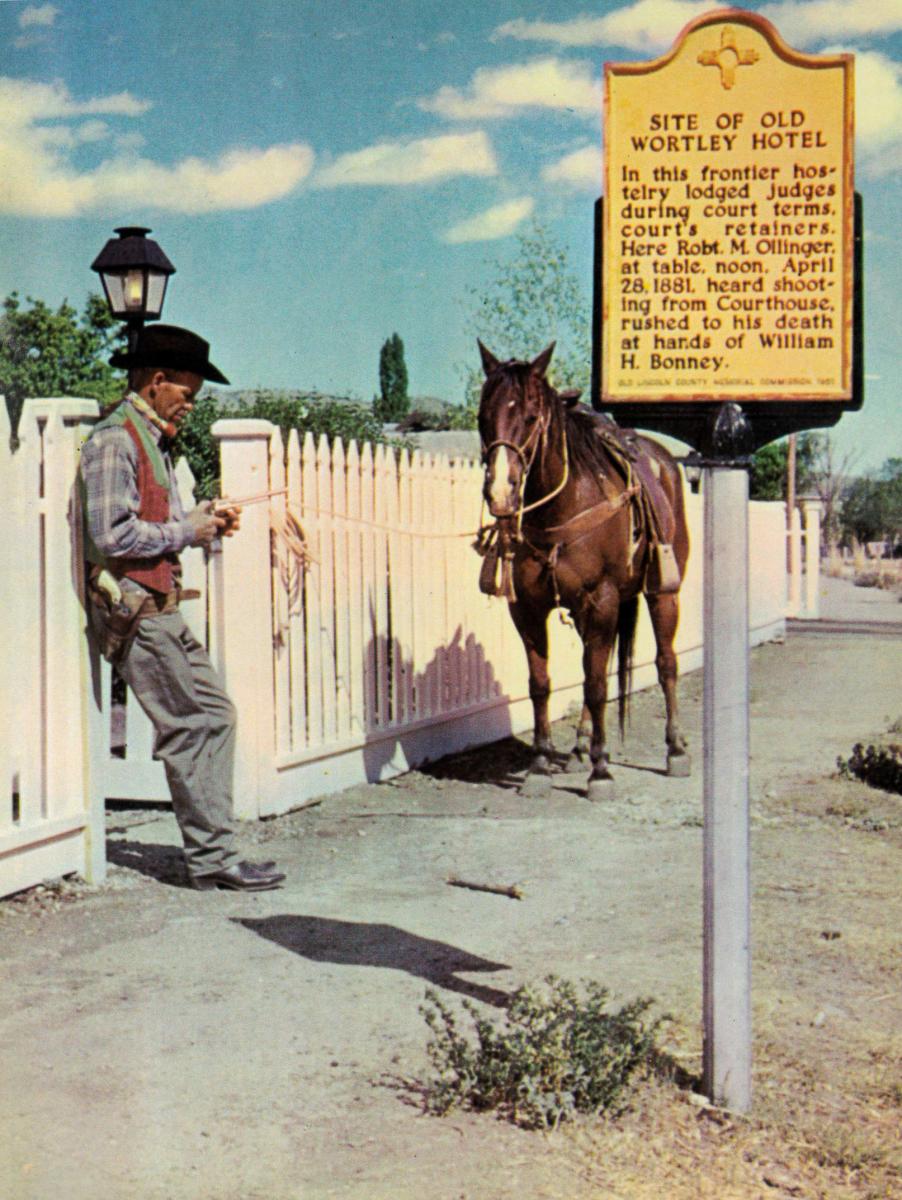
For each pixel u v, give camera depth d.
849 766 9.67
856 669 16.41
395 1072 4.37
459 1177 3.68
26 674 6.30
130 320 10.75
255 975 5.30
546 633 9.08
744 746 4.11
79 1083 4.27
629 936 5.84
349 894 6.52
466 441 28.48
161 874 6.82
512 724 11.59
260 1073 4.35
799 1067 4.48
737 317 4.03
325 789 8.78
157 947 5.66
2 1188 3.57
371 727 9.37
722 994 4.15
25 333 14.46
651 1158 3.82
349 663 9.07
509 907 6.31
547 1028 4.21
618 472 8.87
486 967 5.41
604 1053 4.18
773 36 4.00
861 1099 4.26
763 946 5.74
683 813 8.41
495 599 11.27
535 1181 3.67
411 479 9.92
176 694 6.43
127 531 6.16
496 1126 4.01
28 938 5.75
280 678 8.26
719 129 4.01
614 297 4.05
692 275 4.04
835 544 46.06
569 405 9.09
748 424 4.05
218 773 6.56
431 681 10.20
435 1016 4.73
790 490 31.06
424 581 10.09
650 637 14.91
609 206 4.04
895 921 6.10
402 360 50.25
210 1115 4.05
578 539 8.55
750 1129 4.02
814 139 3.99
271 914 6.16
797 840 7.67
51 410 6.34
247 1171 3.70
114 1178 3.65
